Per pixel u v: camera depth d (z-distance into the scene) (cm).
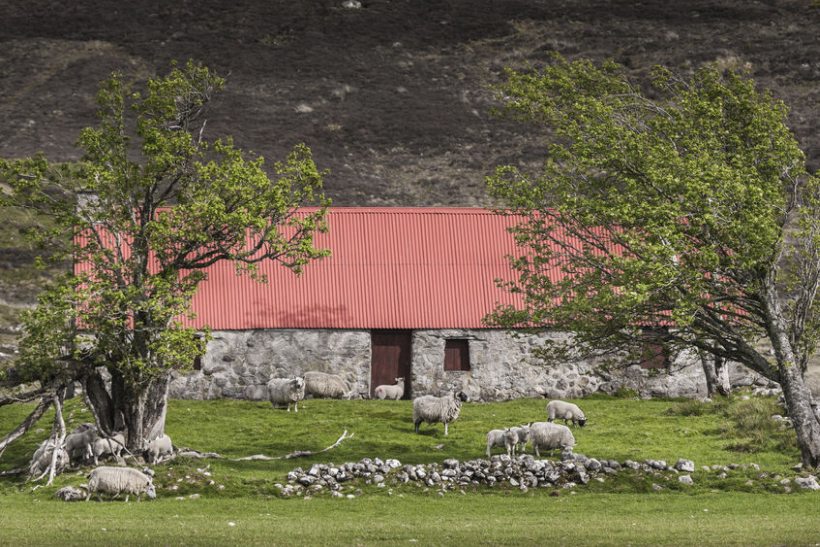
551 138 19462
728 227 5872
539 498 5659
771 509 5344
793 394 6181
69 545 4044
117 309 6306
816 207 6288
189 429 7631
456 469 5997
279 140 19550
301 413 8238
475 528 4594
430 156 19225
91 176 6519
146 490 5616
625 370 9219
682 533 4416
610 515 5162
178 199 6762
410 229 9962
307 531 4447
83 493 5591
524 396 9200
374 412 8275
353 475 5950
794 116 19850
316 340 9162
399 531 4472
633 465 6109
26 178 6538
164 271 6569
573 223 6744
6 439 6288
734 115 6650
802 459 6222
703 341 6788
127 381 6322
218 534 4322
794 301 6494
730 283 6253
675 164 6203
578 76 8219
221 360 9044
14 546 4034
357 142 19725
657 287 5934
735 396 8662
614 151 6322
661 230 5844
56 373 6406
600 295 6041
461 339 9275
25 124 19475
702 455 6700
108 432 6450
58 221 6488
